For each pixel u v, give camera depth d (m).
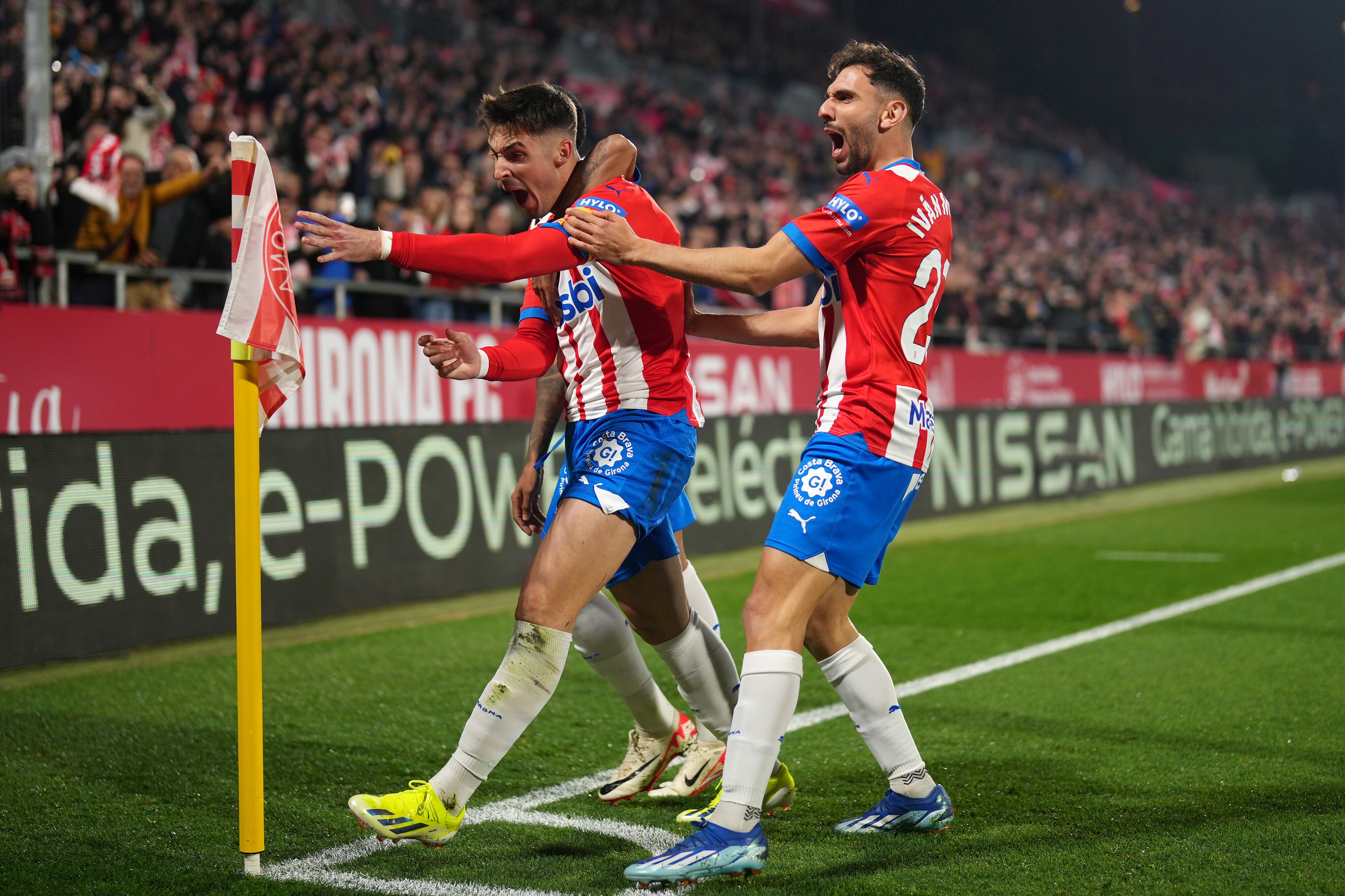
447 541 9.17
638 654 4.25
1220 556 10.70
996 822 4.06
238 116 14.64
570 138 3.79
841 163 3.74
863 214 3.48
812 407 16.61
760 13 34.69
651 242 3.39
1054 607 8.41
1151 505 15.18
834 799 4.36
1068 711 5.61
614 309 3.75
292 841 3.92
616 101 24.83
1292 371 26.67
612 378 3.79
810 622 3.80
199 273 10.95
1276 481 18.34
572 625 3.68
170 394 10.54
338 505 8.41
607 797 4.35
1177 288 29.16
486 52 23.56
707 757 4.39
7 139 9.70
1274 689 5.96
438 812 3.49
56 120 10.55
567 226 3.37
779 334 4.10
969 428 14.55
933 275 3.65
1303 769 4.63
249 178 3.33
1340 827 3.95
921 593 9.06
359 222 13.93
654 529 3.97
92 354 9.93
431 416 12.52
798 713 5.64
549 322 4.07
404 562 8.84
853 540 3.56
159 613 7.41
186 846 3.87
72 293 10.37
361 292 12.56
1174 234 36.38
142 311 10.34
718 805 3.45
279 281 3.39
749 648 3.53
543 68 23.61
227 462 7.89
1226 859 3.65
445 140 17.45
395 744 5.16
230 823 4.11
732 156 24.50
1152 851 3.74
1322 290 38.16
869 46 3.71
